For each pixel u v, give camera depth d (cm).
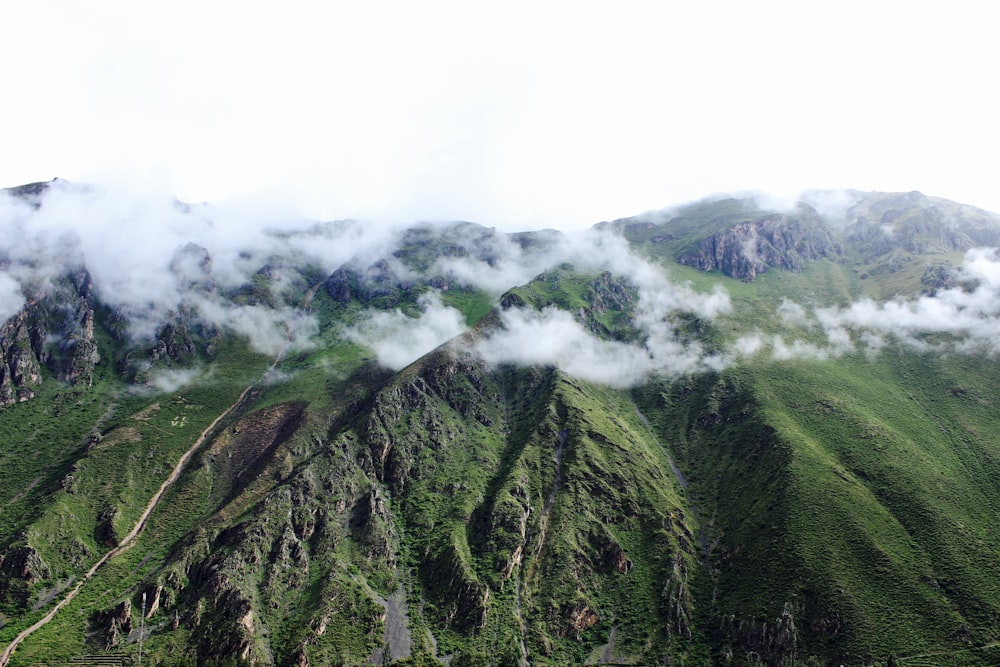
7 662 18425
